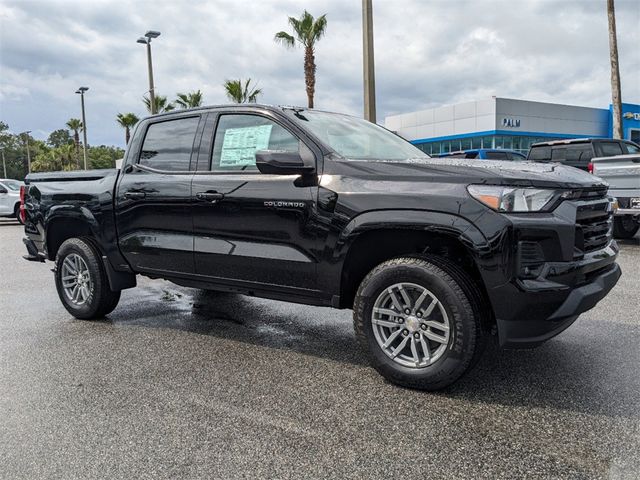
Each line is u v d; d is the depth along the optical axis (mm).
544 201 2896
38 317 5102
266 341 4270
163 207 4223
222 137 4062
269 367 3660
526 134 33562
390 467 2373
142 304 5605
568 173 3227
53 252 5277
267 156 3314
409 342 3238
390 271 3180
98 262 4773
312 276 3521
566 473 2307
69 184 5000
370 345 3311
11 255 10172
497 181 2922
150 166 4461
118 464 2422
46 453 2523
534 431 2686
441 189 3029
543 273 2875
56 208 4980
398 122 38969
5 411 2988
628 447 2516
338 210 3318
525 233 2844
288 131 3709
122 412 2957
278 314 5141
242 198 3752
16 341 4305
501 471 2330
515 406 2975
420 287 3100
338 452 2504
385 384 3328
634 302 5285
